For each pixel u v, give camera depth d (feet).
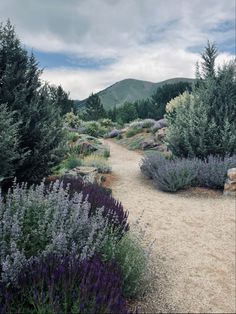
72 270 8.91
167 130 41.93
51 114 26.73
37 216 11.98
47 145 25.12
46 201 13.05
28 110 24.49
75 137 66.28
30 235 11.38
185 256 15.76
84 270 8.97
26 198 13.23
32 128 24.72
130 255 12.16
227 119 37.42
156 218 22.12
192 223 21.08
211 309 11.28
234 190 28.76
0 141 20.13
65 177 27.20
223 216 22.63
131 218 21.98
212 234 19.02
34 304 7.96
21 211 11.84
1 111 21.91
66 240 11.15
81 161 40.86
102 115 204.85
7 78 24.16
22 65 25.98
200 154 38.86
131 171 42.50
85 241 11.77
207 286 12.88
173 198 28.27
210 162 33.30
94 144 64.28
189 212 23.75
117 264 10.98
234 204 25.88
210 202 26.81
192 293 12.30
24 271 9.02
